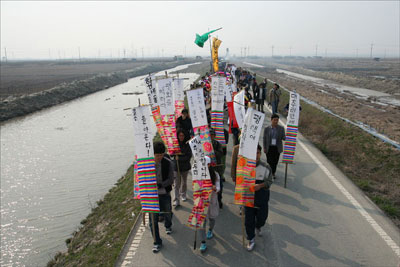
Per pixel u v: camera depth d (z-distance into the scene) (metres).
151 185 5.99
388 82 43.25
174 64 127.81
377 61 153.75
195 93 7.29
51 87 46.78
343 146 12.66
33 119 28.47
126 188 11.50
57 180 14.30
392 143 11.51
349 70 79.88
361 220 7.17
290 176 9.87
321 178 9.69
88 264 6.63
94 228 9.04
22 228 10.21
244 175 5.95
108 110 32.62
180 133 7.73
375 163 10.77
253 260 5.83
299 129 16.53
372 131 14.28
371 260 5.77
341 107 22.89
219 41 11.10
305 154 12.13
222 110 8.11
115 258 6.23
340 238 6.47
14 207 11.70
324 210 7.65
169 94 8.02
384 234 6.61
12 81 58.16
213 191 6.14
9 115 28.84
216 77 8.00
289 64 137.00
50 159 17.30
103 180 14.19
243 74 25.58
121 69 101.38
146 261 5.91
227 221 7.22
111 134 22.72
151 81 8.09
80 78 63.59
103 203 11.20
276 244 6.30
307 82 49.44
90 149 19.06
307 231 6.75
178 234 6.78
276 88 18.11
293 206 7.87
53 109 33.81
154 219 6.11
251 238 6.05
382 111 21.98
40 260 8.53
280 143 8.98
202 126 7.34
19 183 13.99
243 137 6.02
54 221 10.60
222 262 5.80
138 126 6.00
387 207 7.73
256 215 6.29
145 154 6.02
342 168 10.81
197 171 6.02
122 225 7.91
